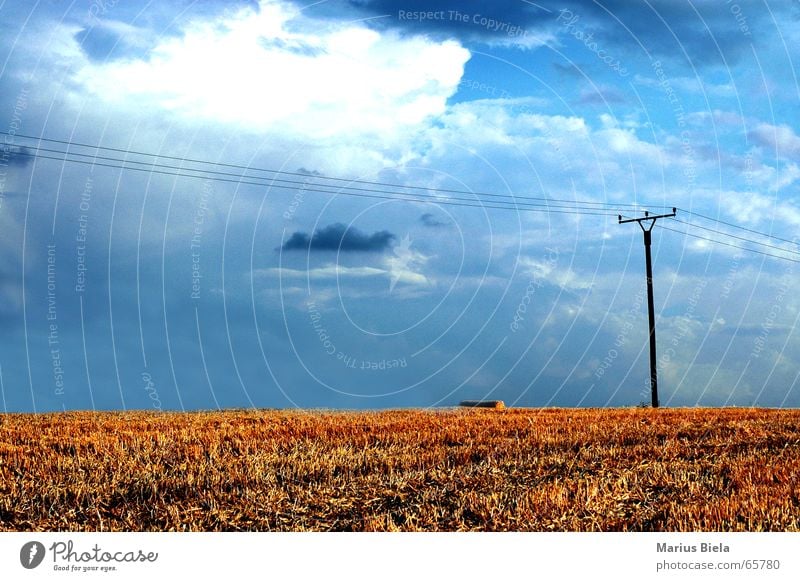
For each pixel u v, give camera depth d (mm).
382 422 25578
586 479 15578
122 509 13672
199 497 14305
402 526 12766
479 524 12867
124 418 28750
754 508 12742
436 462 17859
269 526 12969
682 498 14008
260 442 20000
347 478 16062
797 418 29688
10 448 18625
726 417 30125
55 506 13836
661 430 24266
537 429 23875
